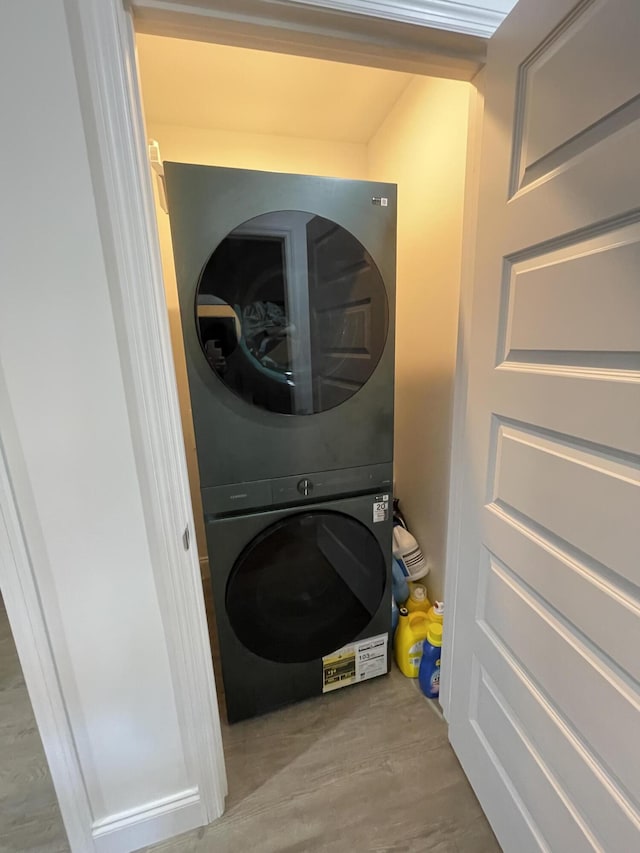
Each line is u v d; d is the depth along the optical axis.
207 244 1.06
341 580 1.45
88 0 0.68
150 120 1.75
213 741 1.14
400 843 1.13
